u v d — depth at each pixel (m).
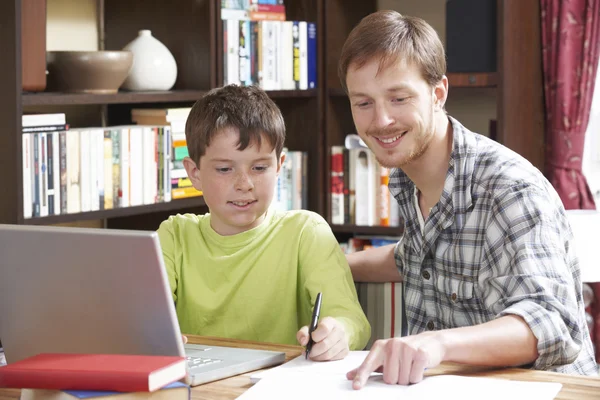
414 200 1.92
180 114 3.21
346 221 3.57
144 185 3.08
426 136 1.73
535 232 1.61
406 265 1.94
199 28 3.27
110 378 1.17
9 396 1.39
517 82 3.39
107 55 2.90
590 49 3.46
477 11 3.34
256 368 1.50
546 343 1.47
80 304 1.32
